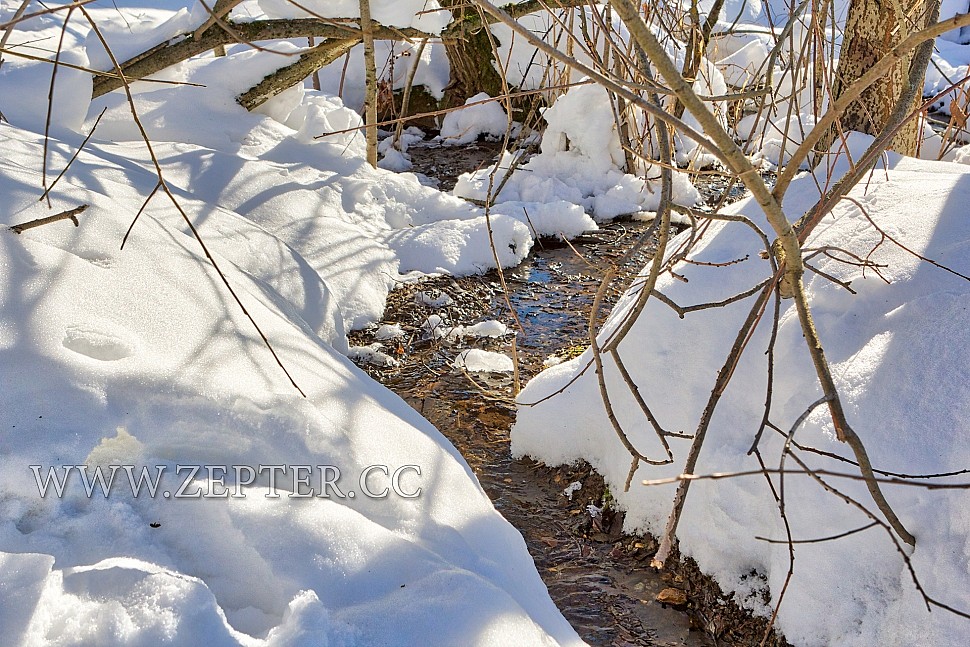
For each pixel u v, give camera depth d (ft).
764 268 8.90
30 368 5.96
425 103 27.53
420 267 15.94
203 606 4.74
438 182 22.47
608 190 20.51
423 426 8.21
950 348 6.77
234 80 18.21
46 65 14.61
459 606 5.31
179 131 17.21
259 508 5.63
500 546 6.86
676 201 20.33
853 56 15.10
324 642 4.74
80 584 4.81
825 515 6.75
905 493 6.34
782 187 5.62
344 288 14.16
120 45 16.78
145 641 4.55
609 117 20.77
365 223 16.60
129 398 6.10
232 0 5.57
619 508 9.18
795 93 9.13
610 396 9.69
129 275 7.55
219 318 7.65
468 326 14.38
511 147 25.76
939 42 37.76
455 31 17.49
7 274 6.70
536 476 10.25
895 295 7.63
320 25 16.80
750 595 7.41
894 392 6.81
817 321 7.86
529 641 5.39
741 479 7.59
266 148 17.70
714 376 8.49
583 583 8.38
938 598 5.92
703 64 22.21
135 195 10.87
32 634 4.39
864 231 8.52
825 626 6.61
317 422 6.60
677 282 9.43
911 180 9.27
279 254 12.00
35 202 8.11
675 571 8.25
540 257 17.54
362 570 5.41
